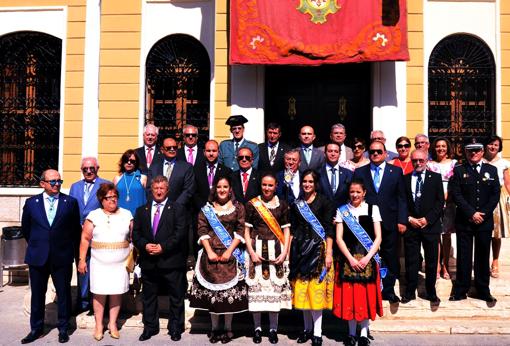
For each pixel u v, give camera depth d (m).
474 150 6.24
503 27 8.47
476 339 5.70
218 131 8.45
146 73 8.83
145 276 5.79
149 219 5.73
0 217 8.84
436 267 6.17
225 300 5.47
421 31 8.41
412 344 5.54
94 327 6.11
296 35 7.79
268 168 6.74
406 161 6.86
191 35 8.73
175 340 5.67
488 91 8.55
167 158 6.66
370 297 5.35
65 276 5.76
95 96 8.88
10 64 9.12
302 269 5.44
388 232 6.03
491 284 6.50
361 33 7.72
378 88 8.27
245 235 5.60
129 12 8.77
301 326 5.96
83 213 6.41
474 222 6.13
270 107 8.83
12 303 7.32
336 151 6.30
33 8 8.99
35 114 9.08
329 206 5.57
